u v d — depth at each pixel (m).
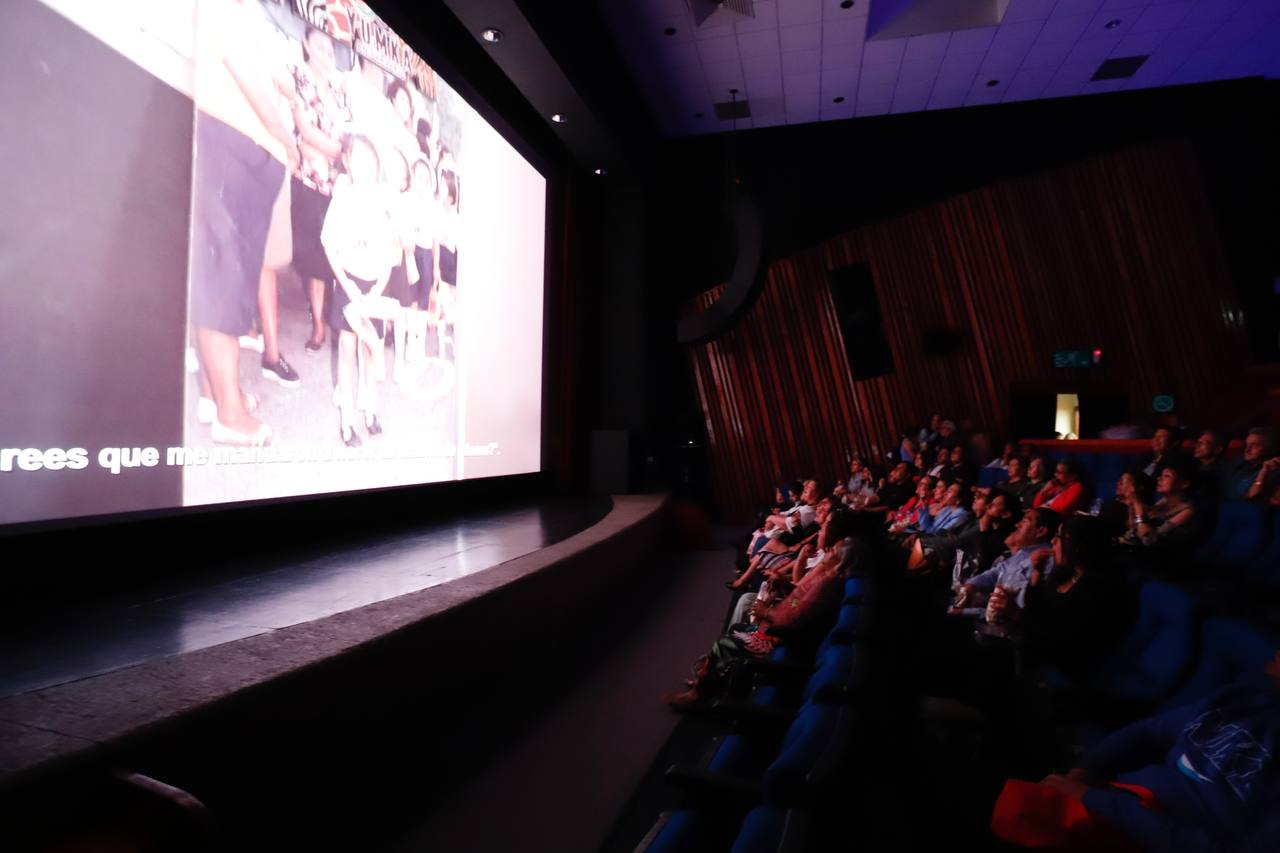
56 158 2.67
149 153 3.06
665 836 1.36
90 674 1.76
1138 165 8.66
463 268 5.93
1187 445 6.57
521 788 2.26
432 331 5.43
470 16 5.34
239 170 3.55
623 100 8.21
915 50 8.10
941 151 9.82
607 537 4.64
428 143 5.38
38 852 1.21
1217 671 1.98
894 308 9.53
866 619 2.09
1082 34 7.82
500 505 6.65
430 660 2.49
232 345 3.51
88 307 2.80
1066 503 5.20
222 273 3.44
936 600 4.00
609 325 9.04
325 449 4.20
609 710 2.96
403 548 3.96
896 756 1.97
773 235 10.30
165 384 3.14
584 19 6.82
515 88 7.06
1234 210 8.93
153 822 1.13
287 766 1.82
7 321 2.52
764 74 8.55
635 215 9.08
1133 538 4.15
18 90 2.54
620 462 8.18
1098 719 2.26
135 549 3.05
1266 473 4.32
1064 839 1.55
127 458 2.97
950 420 9.20
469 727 2.68
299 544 4.00
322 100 4.19
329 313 4.22
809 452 9.91
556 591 3.67
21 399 2.57
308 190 4.05
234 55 3.54
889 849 1.43
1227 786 1.44
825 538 3.04
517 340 7.01
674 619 4.62
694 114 9.57
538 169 7.52
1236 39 7.92
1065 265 8.84
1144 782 1.61
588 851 1.91
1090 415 8.71
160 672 1.78
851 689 1.44
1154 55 8.26
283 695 1.81
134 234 2.98
